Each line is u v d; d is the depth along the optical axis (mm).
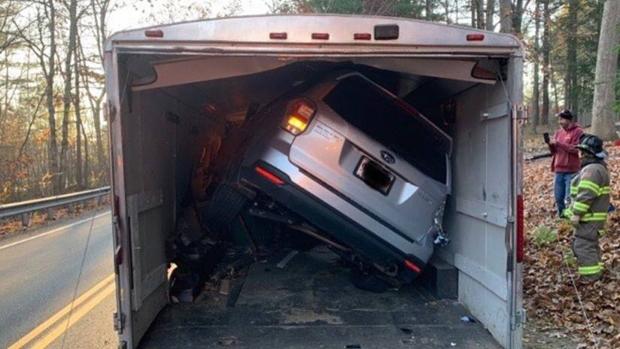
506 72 3666
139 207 3855
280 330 3971
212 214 5527
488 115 4070
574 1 25422
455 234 4980
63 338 4859
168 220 4973
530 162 15484
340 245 5074
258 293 4965
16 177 22062
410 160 4801
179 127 5559
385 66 3771
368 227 4586
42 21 21578
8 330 5133
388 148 4711
